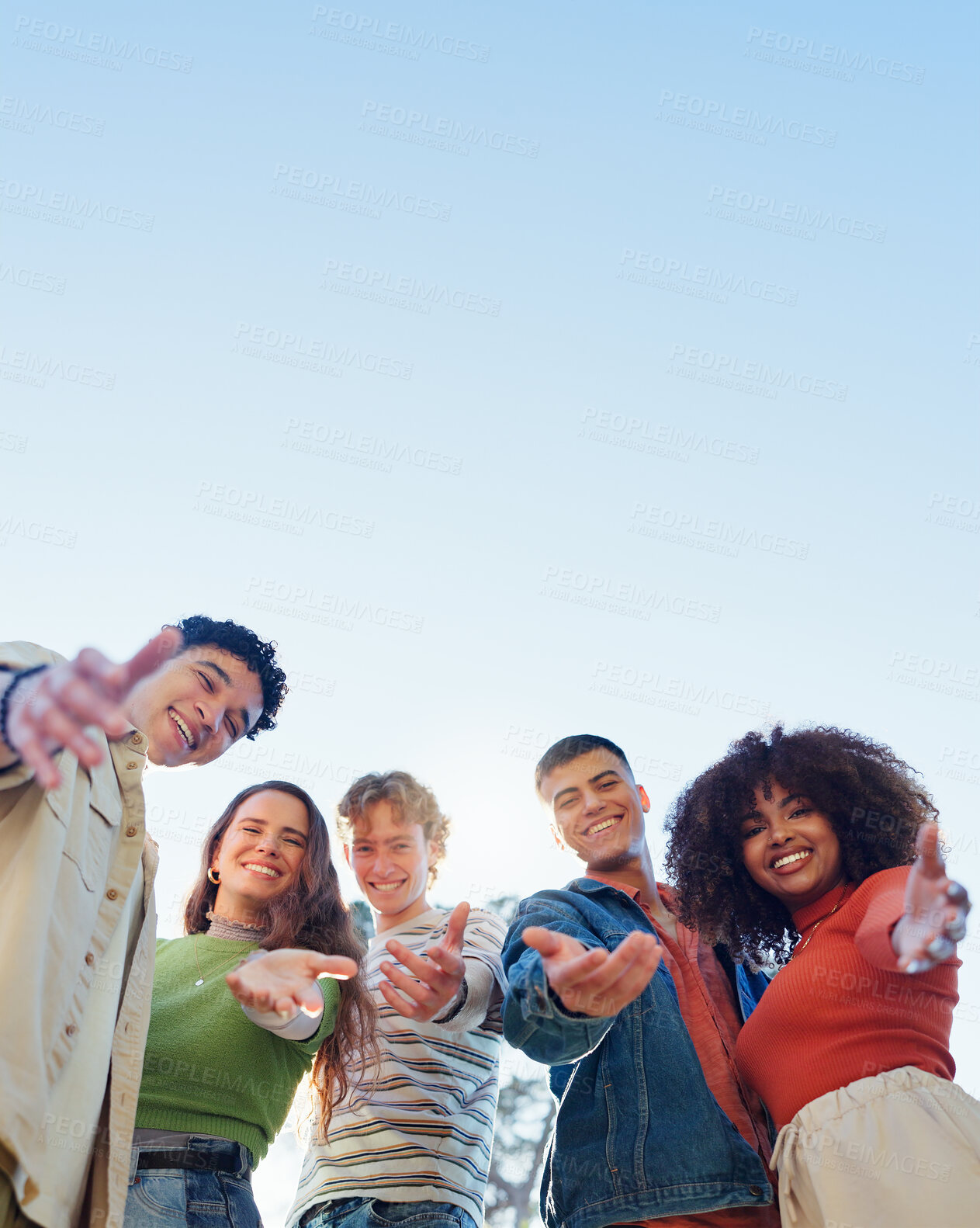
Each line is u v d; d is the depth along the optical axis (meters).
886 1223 2.73
